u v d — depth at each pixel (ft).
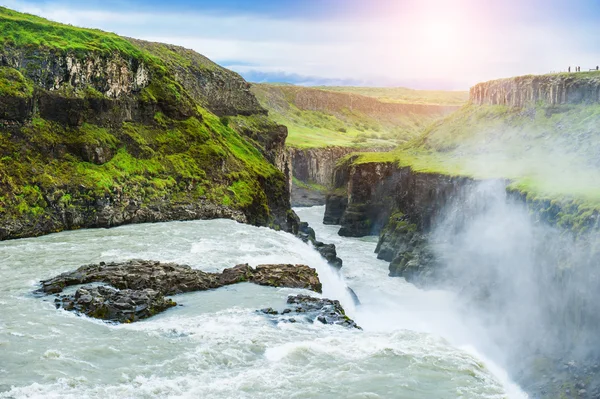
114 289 165.07
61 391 111.45
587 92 467.52
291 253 239.71
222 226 288.51
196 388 114.11
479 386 117.60
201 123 378.53
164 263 194.49
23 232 252.01
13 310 154.61
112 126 321.73
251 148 442.50
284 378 119.03
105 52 325.21
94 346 131.75
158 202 307.37
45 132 287.69
